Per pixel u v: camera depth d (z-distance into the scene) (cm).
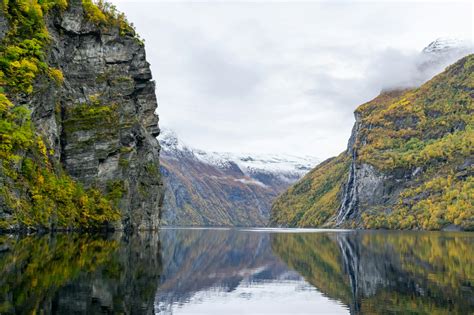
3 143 8150
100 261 5038
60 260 4778
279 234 17712
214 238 14425
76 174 11481
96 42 13250
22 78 9369
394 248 8888
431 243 10500
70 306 2875
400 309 3278
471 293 3825
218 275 5184
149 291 3753
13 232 7744
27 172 8769
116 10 14238
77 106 12256
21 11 10088
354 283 4519
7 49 9325
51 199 9469
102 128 12169
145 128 15325
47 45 10650
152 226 15125
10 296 2997
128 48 13962
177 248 9012
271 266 6100
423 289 4041
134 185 13538
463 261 6166
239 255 7781
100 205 11394
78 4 12850
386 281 4544
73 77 12694
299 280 4831
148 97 15388
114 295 3353
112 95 13262
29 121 8975
